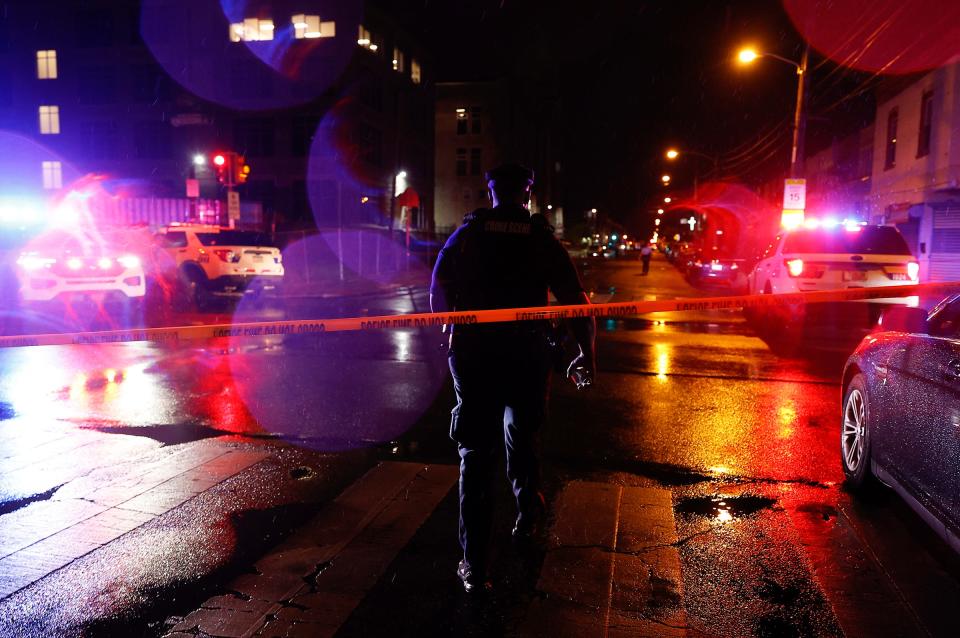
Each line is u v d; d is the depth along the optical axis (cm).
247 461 516
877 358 436
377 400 707
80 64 4388
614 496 450
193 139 4153
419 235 4981
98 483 467
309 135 4031
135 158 4353
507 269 331
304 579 338
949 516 323
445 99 6353
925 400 355
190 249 1681
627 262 6359
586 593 325
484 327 326
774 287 1290
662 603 317
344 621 301
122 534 388
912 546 379
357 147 4012
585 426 618
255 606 313
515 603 316
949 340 353
